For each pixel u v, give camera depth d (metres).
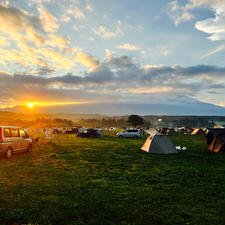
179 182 8.01
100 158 13.06
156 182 7.98
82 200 5.97
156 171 9.80
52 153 14.91
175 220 4.82
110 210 5.32
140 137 33.28
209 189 7.20
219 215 5.15
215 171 9.93
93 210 5.32
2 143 11.95
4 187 7.10
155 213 5.20
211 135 18.50
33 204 5.63
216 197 6.41
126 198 6.13
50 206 5.54
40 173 9.12
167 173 9.45
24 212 5.14
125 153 15.44
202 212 5.31
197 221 4.82
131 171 9.77
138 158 13.30
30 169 9.88
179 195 6.53
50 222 4.65
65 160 12.26
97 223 4.66
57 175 8.80
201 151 17.22
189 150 17.88
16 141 13.50
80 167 10.41
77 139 28.23
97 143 22.50
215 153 16.11
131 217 4.96
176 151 15.94
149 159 13.05
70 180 8.02
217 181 8.22
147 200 6.02
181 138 33.62
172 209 5.46
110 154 14.74
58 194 6.46
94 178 8.41
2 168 10.02
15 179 8.13
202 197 6.36
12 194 6.41
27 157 13.19
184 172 9.66
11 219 4.79
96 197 6.20
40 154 14.48
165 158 13.48
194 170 10.07
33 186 7.24
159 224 4.67
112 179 8.27
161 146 15.80
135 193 6.62
